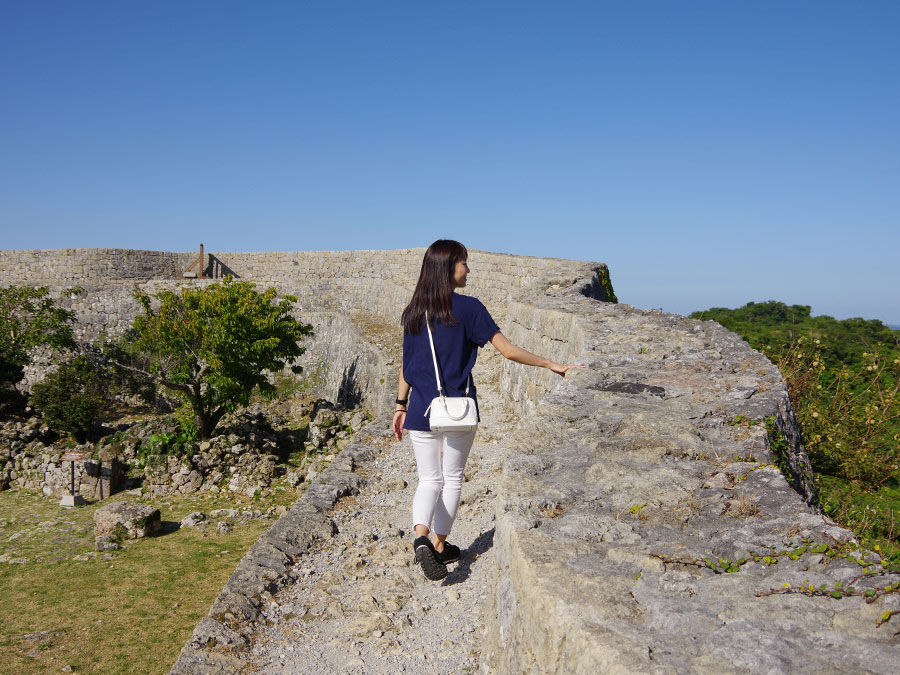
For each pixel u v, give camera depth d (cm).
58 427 3050
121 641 1249
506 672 280
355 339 3088
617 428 432
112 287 4459
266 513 2072
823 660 197
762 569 261
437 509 425
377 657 390
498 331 375
